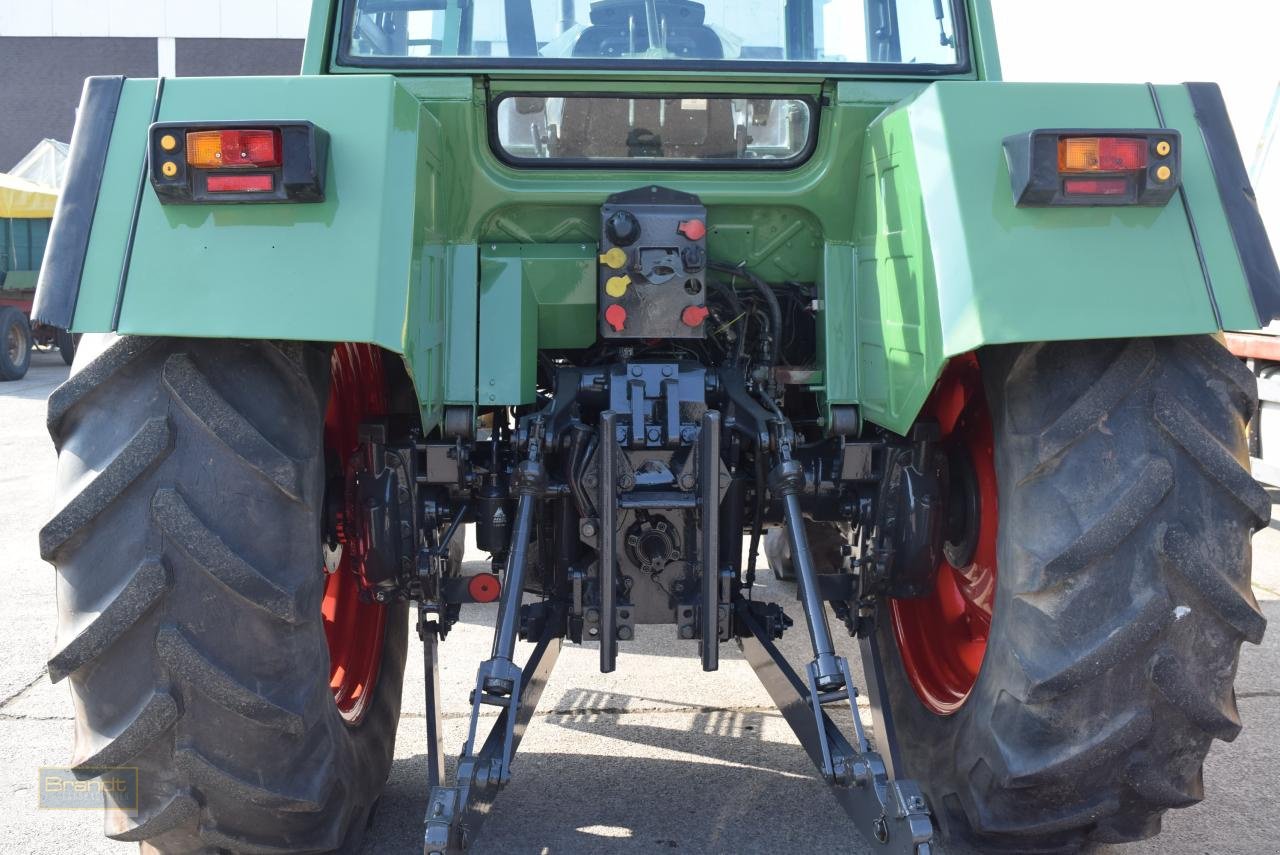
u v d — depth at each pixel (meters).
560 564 2.64
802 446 2.68
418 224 2.10
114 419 1.92
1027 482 2.02
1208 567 1.95
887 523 2.56
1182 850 2.60
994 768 2.13
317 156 1.86
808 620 2.27
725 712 3.48
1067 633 1.98
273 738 1.99
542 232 2.62
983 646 2.68
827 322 2.57
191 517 1.88
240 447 1.91
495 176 2.56
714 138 2.59
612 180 2.58
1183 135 2.03
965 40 2.64
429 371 2.26
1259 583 4.85
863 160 2.53
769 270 2.70
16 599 4.69
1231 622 1.97
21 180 15.48
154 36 27.84
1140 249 1.94
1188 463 1.97
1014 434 2.04
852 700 2.17
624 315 2.50
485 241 2.63
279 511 1.94
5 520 6.18
